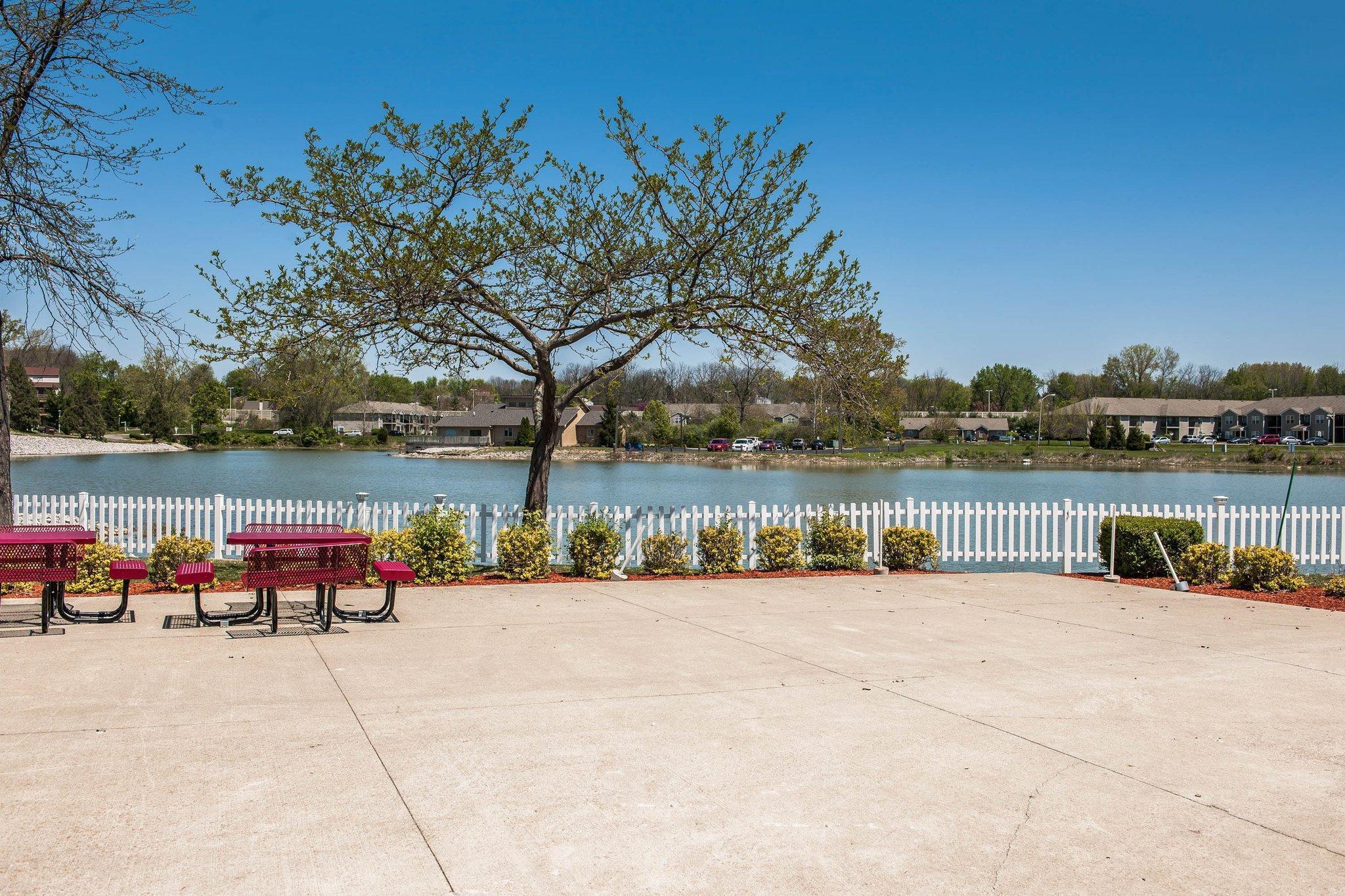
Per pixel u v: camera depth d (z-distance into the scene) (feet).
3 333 40.65
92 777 16.21
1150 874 13.42
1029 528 97.55
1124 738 19.69
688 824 14.85
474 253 41.24
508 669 25.17
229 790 15.76
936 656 27.68
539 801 15.66
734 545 49.19
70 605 34.24
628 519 49.42
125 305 38.83
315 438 347.36
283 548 29.17
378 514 50.39
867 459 281.54
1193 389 503.20
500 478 196.65
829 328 44.01
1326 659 27.68
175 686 22.49
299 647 27.55
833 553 49.70
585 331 48.29
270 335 41.37
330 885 12.51
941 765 17.81
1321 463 256.93
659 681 24.09
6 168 37.93
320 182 41.57
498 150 43.32
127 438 309.83
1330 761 18.34
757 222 44.96
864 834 14.61
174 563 39.50
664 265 45.68
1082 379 490.08
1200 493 156.87
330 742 18.42
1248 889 12.99
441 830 14.43
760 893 12.64
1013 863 13.69
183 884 12.39
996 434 405.80
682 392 481.87
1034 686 24.03
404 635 29.89
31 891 12.05
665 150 44.39
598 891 12.59
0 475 40.50
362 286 41.34
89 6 37.50
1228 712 21.79
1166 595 40.98
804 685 23.88
